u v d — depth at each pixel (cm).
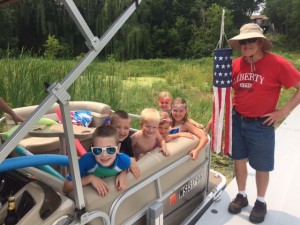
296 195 341
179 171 256
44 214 169
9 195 203
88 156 200
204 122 678
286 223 292
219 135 296
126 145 277
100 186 183
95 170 197
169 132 302
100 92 659
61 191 184
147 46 4153
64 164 197
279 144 488
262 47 266
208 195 315
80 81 677
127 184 198
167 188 243
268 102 265
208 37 4359
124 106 718
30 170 206
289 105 261
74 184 163
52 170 218
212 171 377
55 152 346
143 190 216
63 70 685
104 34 157
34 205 168
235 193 337
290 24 5675
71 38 3572
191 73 1722
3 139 274
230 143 290
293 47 5356
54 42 2833
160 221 222
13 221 170
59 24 3638
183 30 4484
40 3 3441
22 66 623
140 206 215
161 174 226
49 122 297
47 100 144
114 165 199
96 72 796
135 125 555
